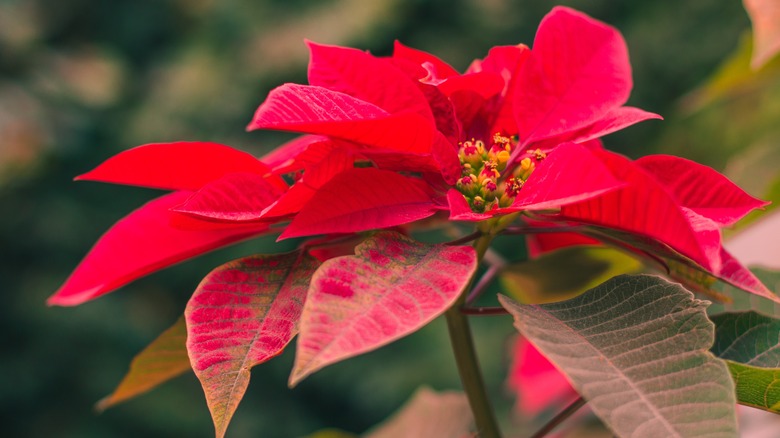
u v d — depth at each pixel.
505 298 0.47
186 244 0.56
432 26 5.11
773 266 0.71
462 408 0.70
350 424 5.08
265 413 5.06
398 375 4.60
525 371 0.76
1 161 5.09
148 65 5.69
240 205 0.50
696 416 0.43
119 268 0.57
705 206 0.51
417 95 0.52
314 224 0.49
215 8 5.37
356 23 5.00
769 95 1.93
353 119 0.49
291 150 0.56
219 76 5.21
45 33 5.68
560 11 0.55
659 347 0.45
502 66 0.57
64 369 4.96
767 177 0.75
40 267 5.18
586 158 0.46
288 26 5.17
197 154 0.52
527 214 0.52
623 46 0.55
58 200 5.23
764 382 0.49
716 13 4.79
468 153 0.54
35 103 5.22
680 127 4.01
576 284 0.63
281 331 0.48
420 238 3.21
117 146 5.30
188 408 4.91
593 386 0.44
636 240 0.50
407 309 0.45
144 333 5.06
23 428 4.93
